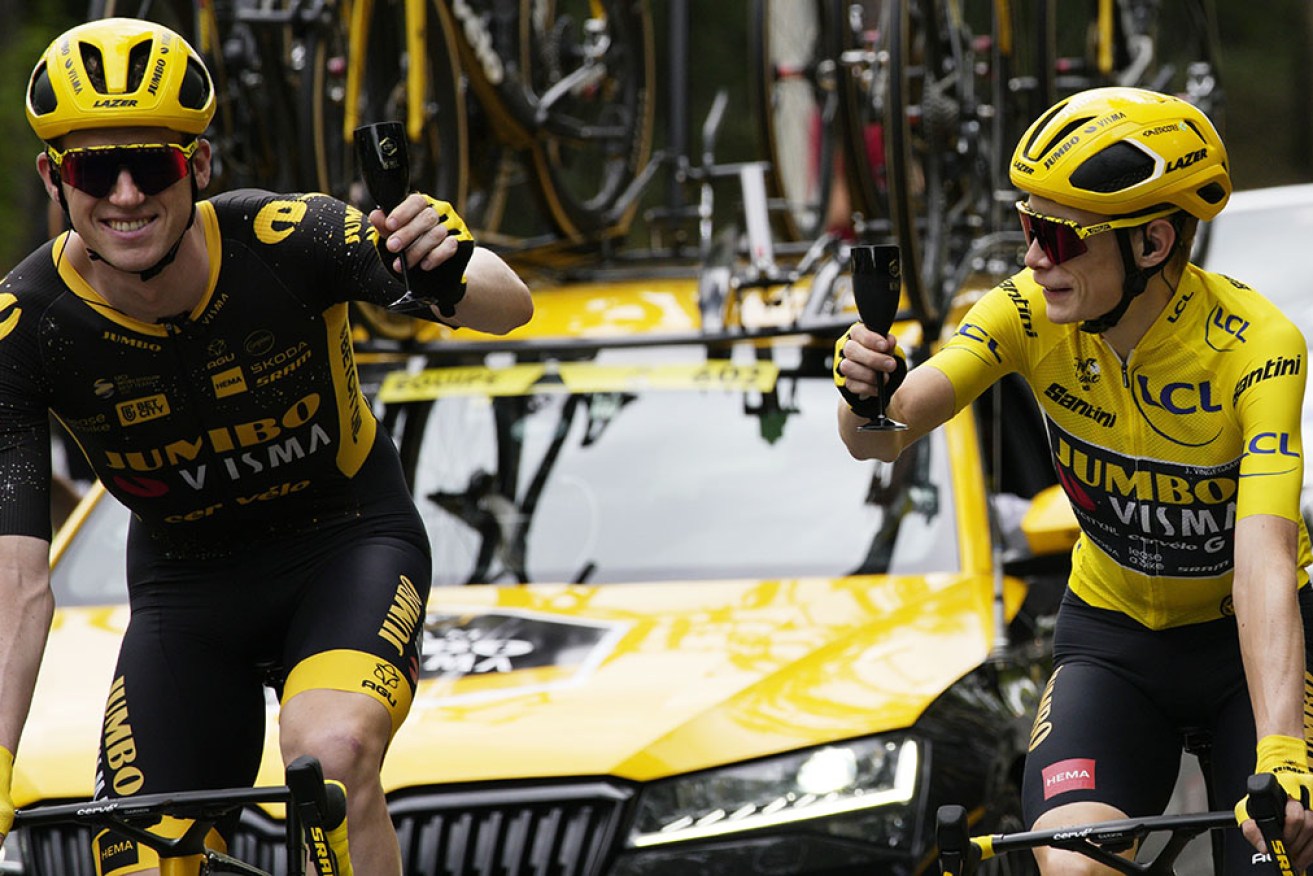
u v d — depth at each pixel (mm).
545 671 15547
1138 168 11398
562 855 14055
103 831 11859
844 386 11445
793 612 16453
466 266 11023
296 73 20234
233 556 12656
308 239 11984
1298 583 11727
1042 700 13008
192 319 11820
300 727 11469
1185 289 11953
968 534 17422
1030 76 25562
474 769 14305
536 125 24703
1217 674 12586
